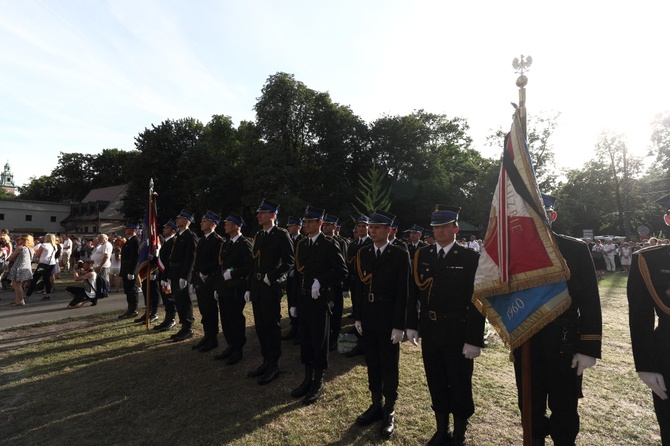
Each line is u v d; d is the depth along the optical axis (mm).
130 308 8484
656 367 2436
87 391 4598
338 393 4484
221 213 38281
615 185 39844
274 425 3754
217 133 45906
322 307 4441
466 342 3096
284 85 35906
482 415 3906
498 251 2773
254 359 5734
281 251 5074
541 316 2568
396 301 3752
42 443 3523
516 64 2912
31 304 10070
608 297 11352
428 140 41156
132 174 43406
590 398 4297
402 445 3404
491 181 33781
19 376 5070
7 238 13281
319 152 37844
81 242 20734
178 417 3951
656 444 3369
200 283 6195
